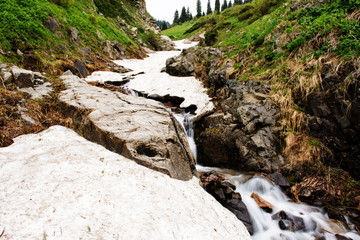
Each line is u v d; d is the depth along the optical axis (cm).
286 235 473
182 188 423
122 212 287
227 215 417
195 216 346
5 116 546
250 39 1395
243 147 732
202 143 866
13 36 1027
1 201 270
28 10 1248
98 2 3178
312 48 823
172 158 498
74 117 634
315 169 625
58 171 351
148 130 527
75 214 266
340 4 880
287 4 1434
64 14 1728
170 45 3772
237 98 869
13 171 343
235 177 686
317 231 480
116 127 524
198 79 1377
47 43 1241
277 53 966
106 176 364
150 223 279
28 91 723
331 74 658
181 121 964
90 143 492
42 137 499
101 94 781
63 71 1162
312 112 696
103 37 2114
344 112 607
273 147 704
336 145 629
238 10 3672
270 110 770
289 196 591
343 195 554
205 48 1628
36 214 255
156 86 1323
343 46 688
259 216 521
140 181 379
